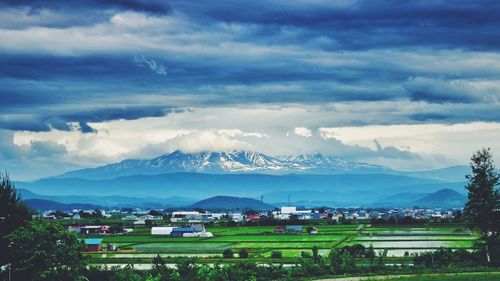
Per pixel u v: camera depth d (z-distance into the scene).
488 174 120.75
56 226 86.94
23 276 87.25
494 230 120.44
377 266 124.31
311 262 129.75
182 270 109.69
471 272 105.75
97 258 165.38
